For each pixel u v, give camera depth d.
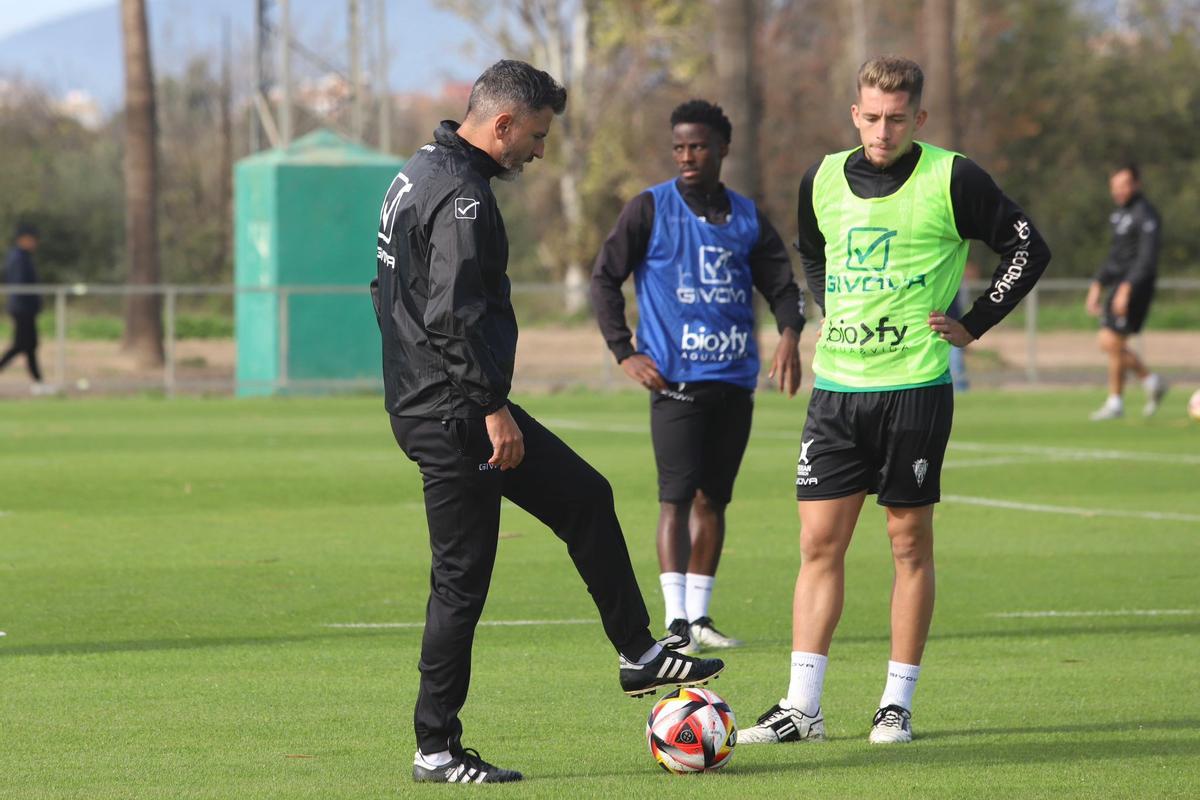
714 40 166.25
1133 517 42.22
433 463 16.98
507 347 16.83
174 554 35.56
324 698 21.95
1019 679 23.56
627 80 168.00
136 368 98.19
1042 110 190.75
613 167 166.50
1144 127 198.50
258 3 109.12
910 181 19.45
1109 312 68.69
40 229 184.38
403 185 16.80
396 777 17.58
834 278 19.88
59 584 31.64
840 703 21.98
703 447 27.05
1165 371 99.06
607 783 17.38
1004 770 18.11
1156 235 66.69
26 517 41.38
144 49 106.69
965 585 32.41
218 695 22.14
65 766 18.14
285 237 88.50
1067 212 188.38
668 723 17.81
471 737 19.80
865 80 19.25
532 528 39.66
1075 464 53.97
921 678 23.66
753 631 27.86
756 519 41.72
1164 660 25.05
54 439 62.25
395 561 34.78
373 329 87.94
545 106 16.97
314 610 29.20
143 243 106.94
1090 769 18.14
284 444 60.69
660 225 26.97
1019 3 191.12
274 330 87.31
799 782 17.50
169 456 56.16
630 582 17.89
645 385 26.83
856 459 19.91
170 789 17.06
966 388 90.12
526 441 17.52
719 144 27.09
